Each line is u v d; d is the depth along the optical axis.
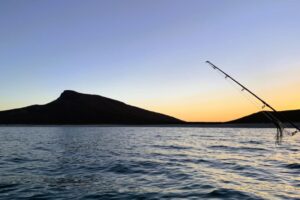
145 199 13.71
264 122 135.25
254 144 43.22
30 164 24.73
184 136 67.25
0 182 17.48
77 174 19.91
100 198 13.99
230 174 19.36
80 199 13.85
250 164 23.55
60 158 28.52
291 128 71.19
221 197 13.87
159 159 26.95
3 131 101.62
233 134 74.38
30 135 75.50
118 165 23.47
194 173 19.77
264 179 17.73
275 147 38.31
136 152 33.22
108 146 41.75
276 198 13.63
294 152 32.16
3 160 27.30
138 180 17.72
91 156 29.80
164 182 17.09
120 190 15.38
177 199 13.59
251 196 13.97
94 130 111.62
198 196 14.05
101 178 18.44
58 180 17.97
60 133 86.88
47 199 13.91
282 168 21.55
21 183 17.19
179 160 26.19
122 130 110.00
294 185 16.16
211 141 50.19
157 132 91.00
